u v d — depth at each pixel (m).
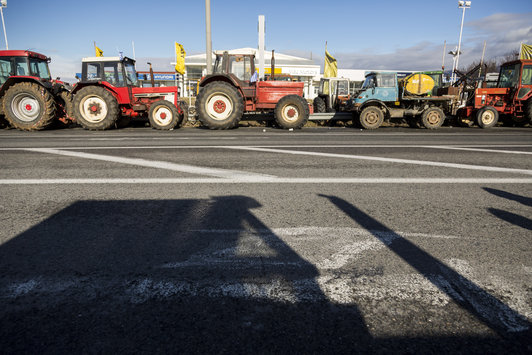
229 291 1.44
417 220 2.29
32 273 1.58
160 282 1.50
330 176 3.63
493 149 5.81
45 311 1.31
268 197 2.82
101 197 2.80
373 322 1.25
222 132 9.25
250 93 10.30
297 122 10.30
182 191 3.00
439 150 5.65
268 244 1.90
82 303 1.36
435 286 1.48
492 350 1.11
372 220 2.29
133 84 10.80
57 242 1.92
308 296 1.41
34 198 2.77
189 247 1.85
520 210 2.54
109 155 4.98
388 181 3.42
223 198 2.79
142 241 1.93
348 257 1.74
